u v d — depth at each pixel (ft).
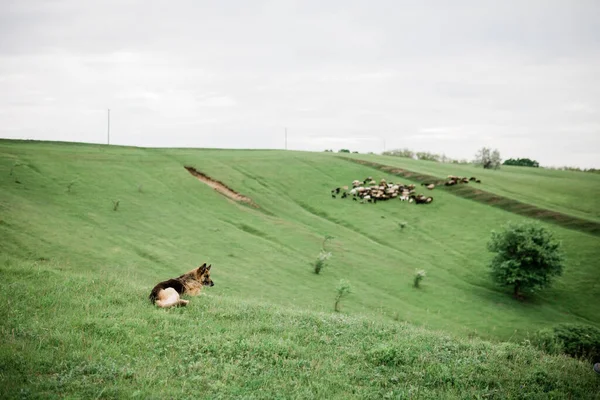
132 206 203.21
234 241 185.47
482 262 204.44
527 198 280.92
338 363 38.70
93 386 28.96
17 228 138.51
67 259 124.47
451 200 275.59
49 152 258.16
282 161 342.64
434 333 54.90
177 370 33.47
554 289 184.75
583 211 259.80
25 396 26.63
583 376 40.91
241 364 36.14
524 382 38.06
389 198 281.33
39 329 37.32
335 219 249.14
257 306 57.52
